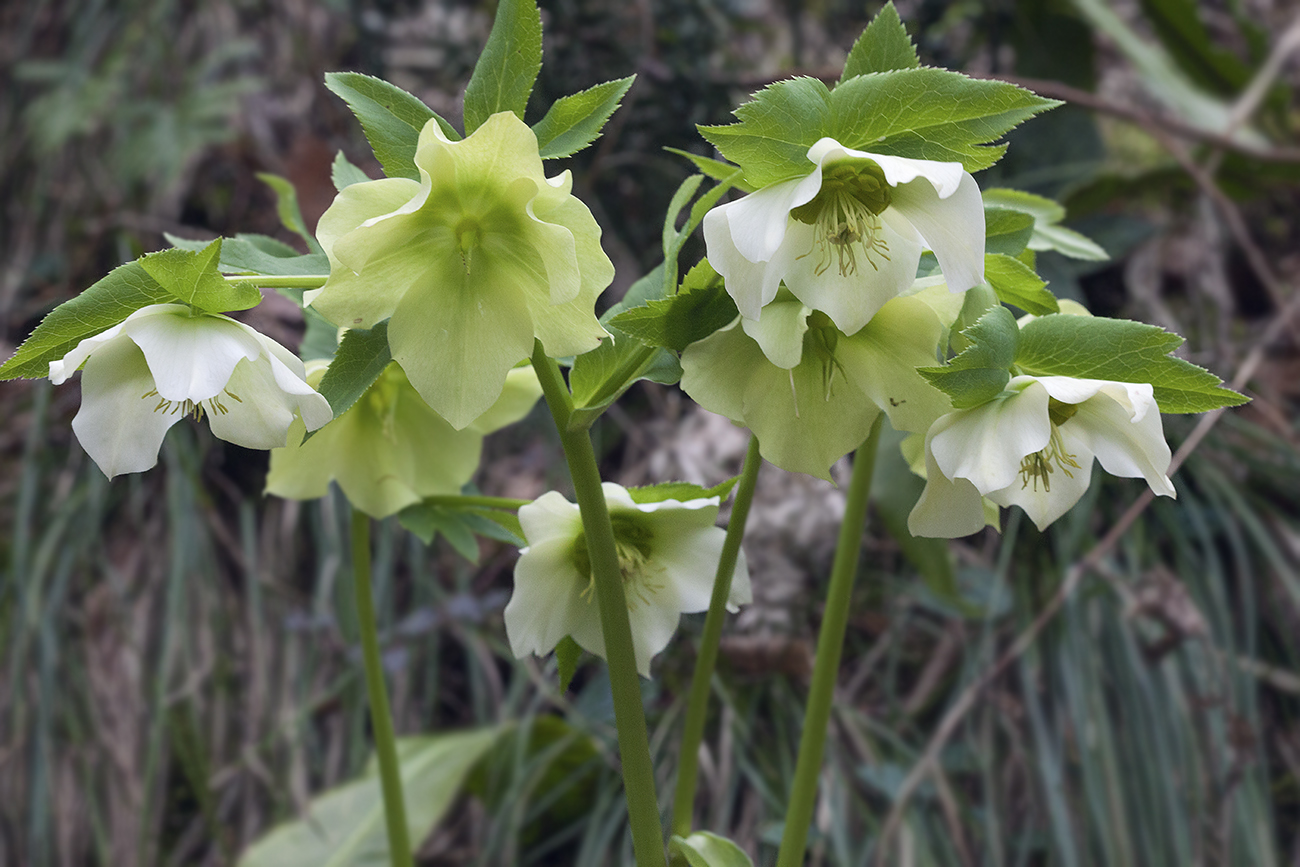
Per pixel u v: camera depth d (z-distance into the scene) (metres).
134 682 1.19
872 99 0.59
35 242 1.53
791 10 1.41
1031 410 0.59
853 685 1.12
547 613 0.65
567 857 1.10
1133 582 1.11
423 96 1.48
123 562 1.27
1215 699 1.04
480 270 0.60
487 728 1.09
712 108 1.25
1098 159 1.39
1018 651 1.03
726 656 1.07
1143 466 0.60
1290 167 1.42
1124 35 1.45
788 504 1.08
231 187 1.50
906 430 0.62
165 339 0.58
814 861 0.96
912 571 1.15
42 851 1.11
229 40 1.59
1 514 1.33
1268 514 1.17
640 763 0.63
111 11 1.64
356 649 1.15
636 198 1.27
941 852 0.98
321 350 0.70
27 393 1.42
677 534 0.66
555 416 0.62
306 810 1.01
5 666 1.20
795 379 0.62
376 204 0.59
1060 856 0.97
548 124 0.61
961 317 0.61
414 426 0.70
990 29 1.41
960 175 0.58
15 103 1.65
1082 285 1.40
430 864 1.11
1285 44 1.34
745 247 0.58
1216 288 1.40
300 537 1.27
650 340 0.61
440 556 1.26
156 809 1.14
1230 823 0.99
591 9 1.28
